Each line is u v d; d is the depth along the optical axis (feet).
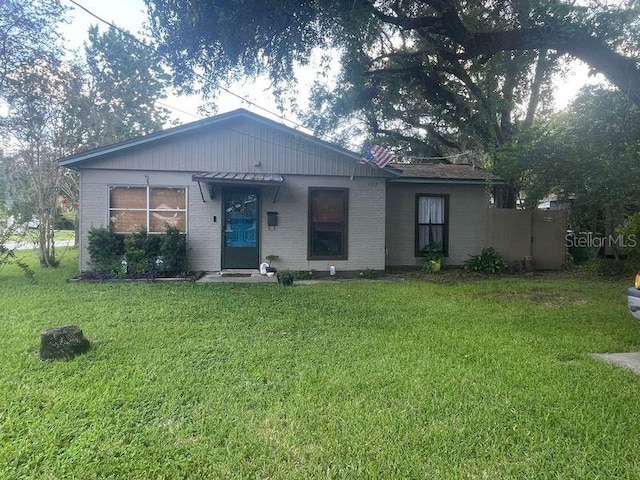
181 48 23.73
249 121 33.42
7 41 32.50
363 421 9.34
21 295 23.80
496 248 39.91
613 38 20.45
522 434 8.91
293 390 10.98
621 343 15.78
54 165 39.47
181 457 7.92
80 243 32.04
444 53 28.63
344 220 35.12
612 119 29.01
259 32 23.15
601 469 7.74
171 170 32.73
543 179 36.32
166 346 14.58
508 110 47.57
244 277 31.71
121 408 9.83
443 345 15.20
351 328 17.38
